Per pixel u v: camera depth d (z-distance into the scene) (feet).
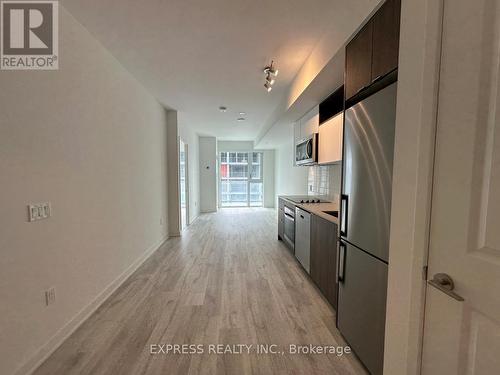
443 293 3.07
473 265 2.66
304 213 10.12
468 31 2.69
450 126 2.93
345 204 5.83
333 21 6.42
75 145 6.59
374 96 4.66
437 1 3.06
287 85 11.19
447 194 2.98
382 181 4.46
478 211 2.62
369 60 4.94
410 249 3.62
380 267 4.56
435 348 3.22
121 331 6.44
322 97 9.67
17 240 4.87
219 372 5.13
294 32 7.09
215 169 26.99
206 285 9.11
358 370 5.19
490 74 2.48
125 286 9.05
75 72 6.56
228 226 19.69
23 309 5.00
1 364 4.57
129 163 10.01
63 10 6.06
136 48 8.02
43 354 5.45
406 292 3.71
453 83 2.89
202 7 6.02
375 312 4.74
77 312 6.65
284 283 9.29
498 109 2.42
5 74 4.69
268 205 31.07
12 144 4.78
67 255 6.27
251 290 8.72
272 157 30.81
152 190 12.89
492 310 2.49
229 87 11.48
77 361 5.42
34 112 5.28
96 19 6.52
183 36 7.32
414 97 3.50
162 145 14.66
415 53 3.47
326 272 7.74
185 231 17.89
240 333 6.35
